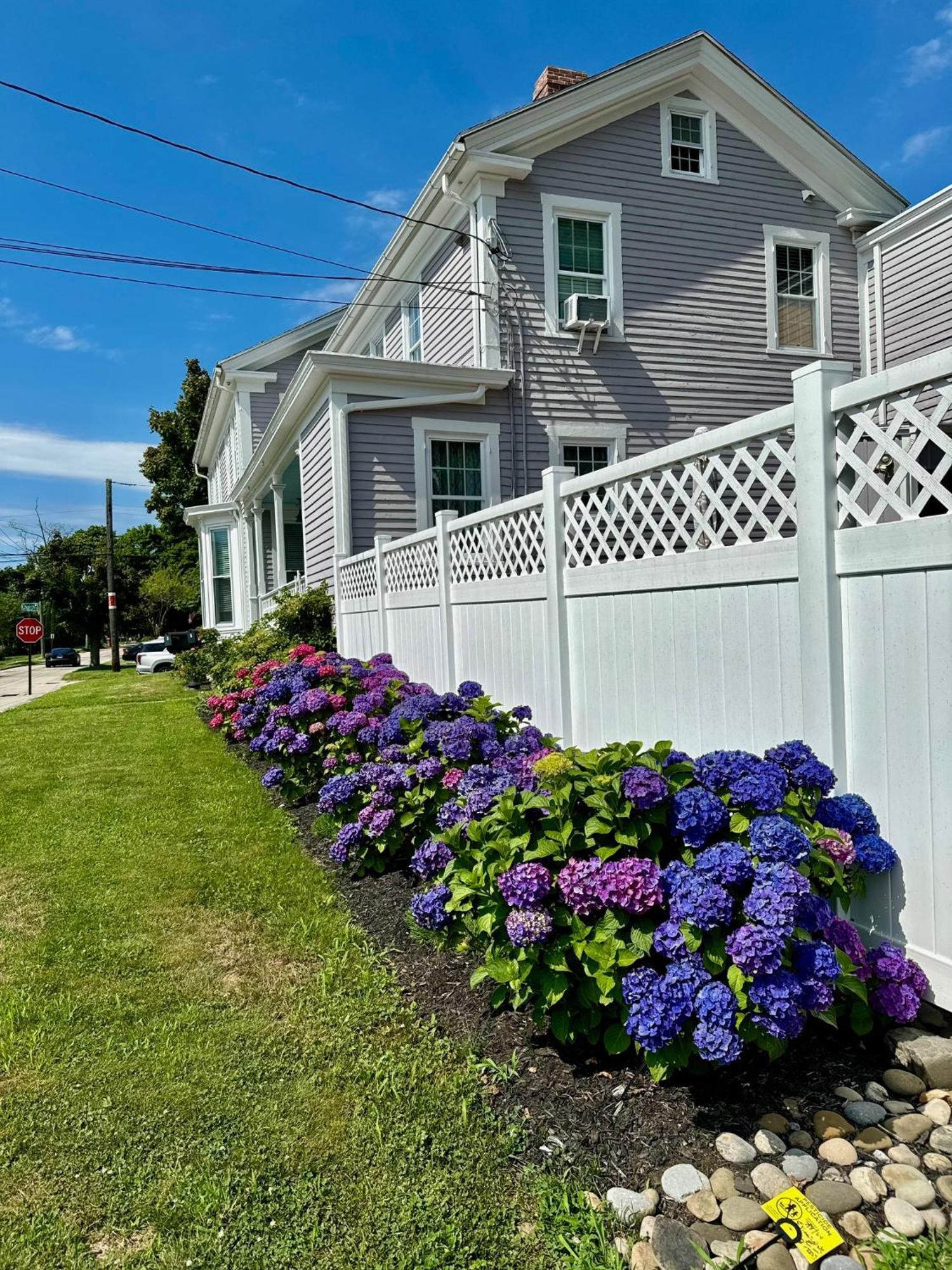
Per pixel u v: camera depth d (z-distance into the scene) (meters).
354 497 8.53
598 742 3.83
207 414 20.09
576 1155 1.81
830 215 10.91
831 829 2.16
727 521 2.89
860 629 2.34
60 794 5.80
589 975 1.99
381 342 13.05
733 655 2.88
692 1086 2.02
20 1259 1.58
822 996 1.80
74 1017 2.52
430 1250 1.57
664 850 2.27
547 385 9.53
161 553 40.38
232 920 3.31
